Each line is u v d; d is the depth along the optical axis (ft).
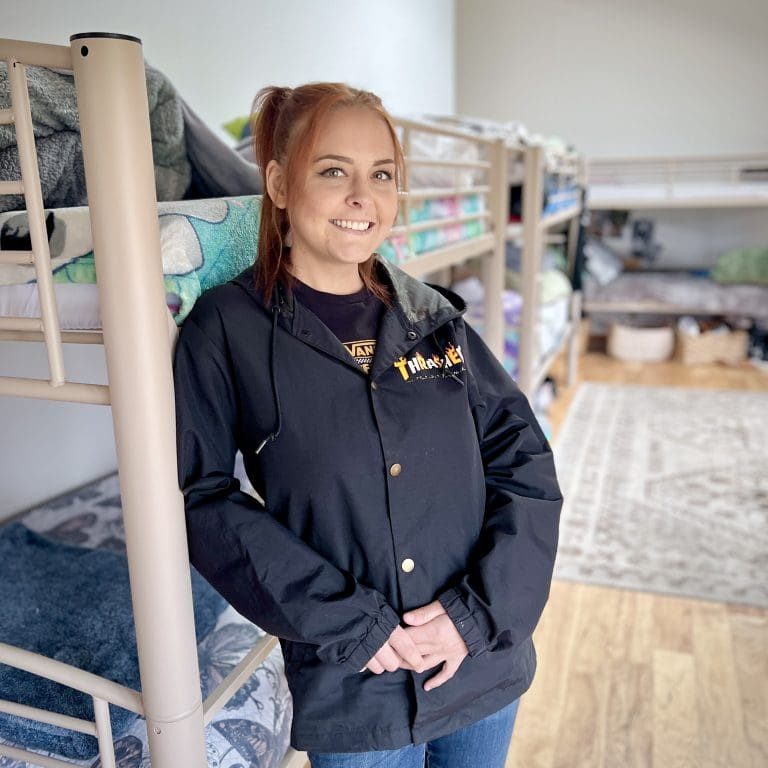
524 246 10.68
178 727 3.06
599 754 5.27
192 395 2.90
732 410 12.88
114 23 6.65
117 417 2.74
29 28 5.81
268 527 2.89
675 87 17.01
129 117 2.48
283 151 3.00
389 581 3.05
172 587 2.92
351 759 3.18
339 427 2.96
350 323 3.13
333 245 2.95
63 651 4.08
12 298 3.01
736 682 5.97
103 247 2.57
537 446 3.49
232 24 8.34
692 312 16.29
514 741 5.40
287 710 4.29
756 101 16.65
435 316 3.22
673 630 6.67
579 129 17.70
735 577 7.50
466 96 18.08
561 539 8.39
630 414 12.81
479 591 3.08
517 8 17.35
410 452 3.03
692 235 18.04
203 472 2.92
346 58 11.19
